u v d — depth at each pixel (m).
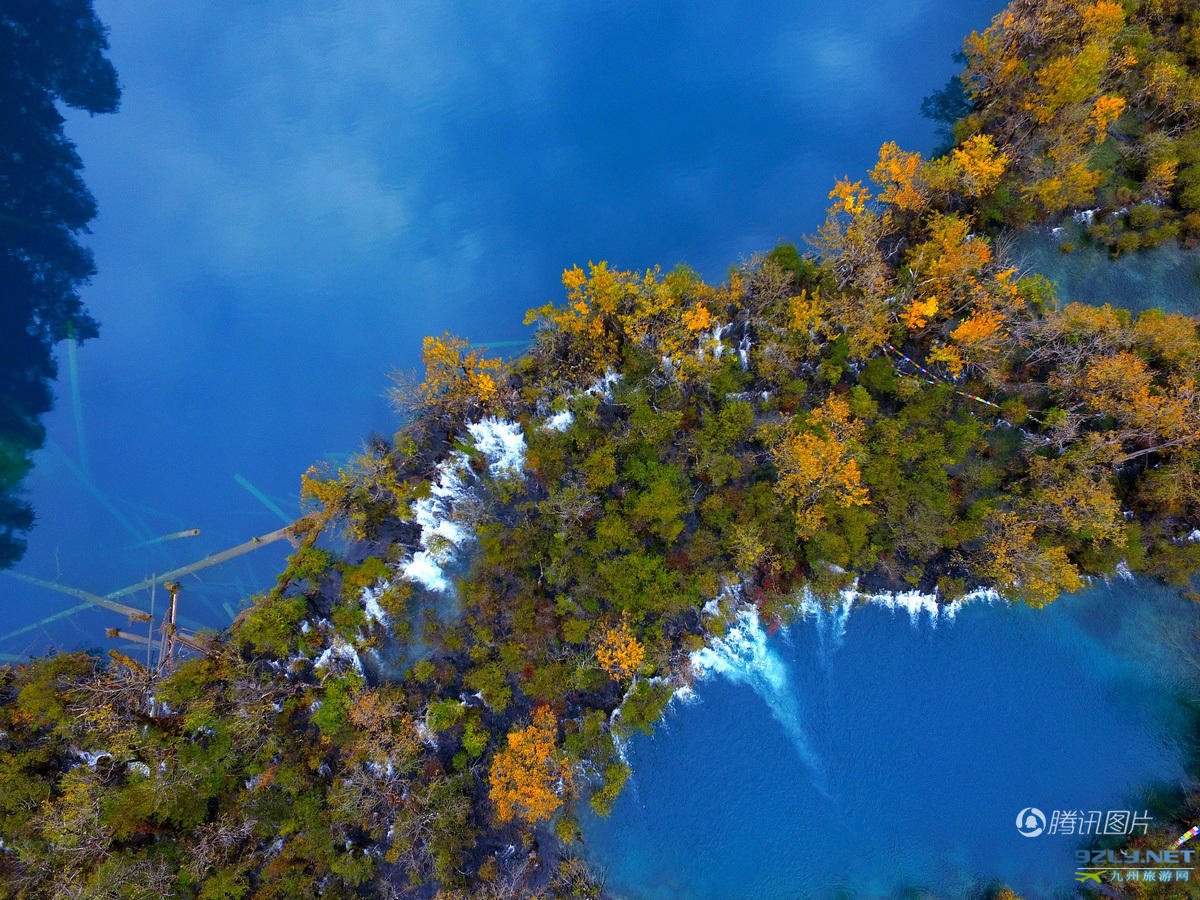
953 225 46.12
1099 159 53.31
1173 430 42.88
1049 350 47.12
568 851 45.12
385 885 43.19
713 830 45.66
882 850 45.38
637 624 46.47
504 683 46.44
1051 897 44.00
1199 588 47.97
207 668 46.47
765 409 49.59
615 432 49.34
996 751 46.69
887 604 48.53
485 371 49.62
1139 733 46.53
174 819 43.31
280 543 51.84
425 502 50.88
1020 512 46.97
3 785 43.22
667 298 46.78
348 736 45.09
